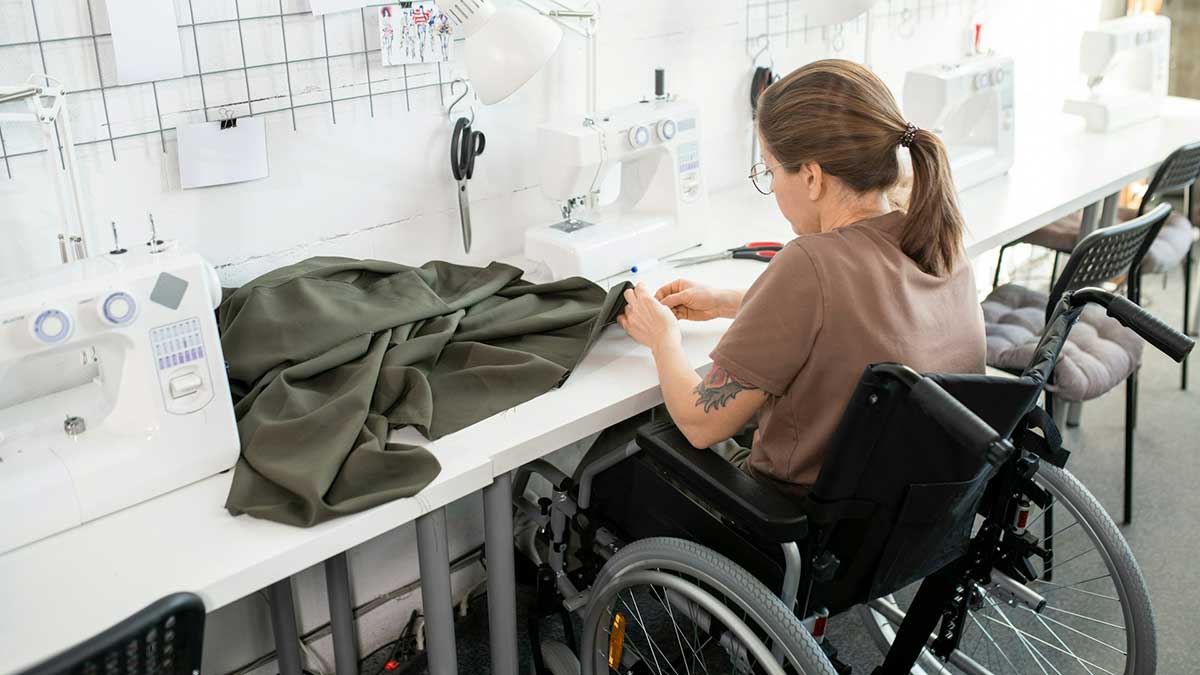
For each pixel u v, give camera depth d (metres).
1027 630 2.14
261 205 1.83
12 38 1.49
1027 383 1.30
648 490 1.61
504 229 2.21
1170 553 2.35
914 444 1.27
